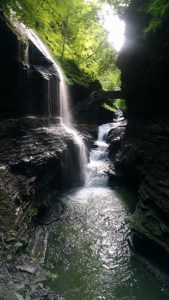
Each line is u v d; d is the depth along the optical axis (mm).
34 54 12742
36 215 7504
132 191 12148
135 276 5441
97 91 21453
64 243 6750
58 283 5023
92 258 6125
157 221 5934
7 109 8703
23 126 9430
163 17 7875
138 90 12531
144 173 9562
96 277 5355
